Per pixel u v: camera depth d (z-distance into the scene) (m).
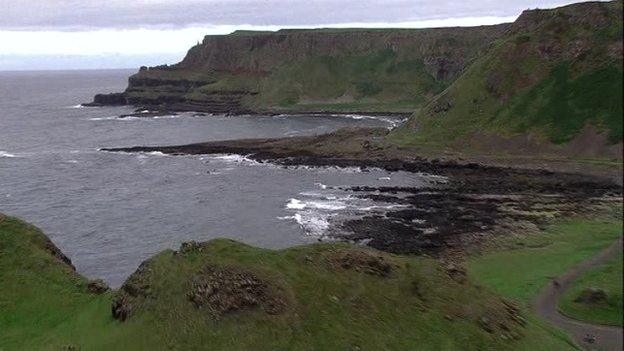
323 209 82.25
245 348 29.25
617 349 29.22
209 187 100.44
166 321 31.31
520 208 74.12
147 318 31.89
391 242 65.00
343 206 83.31
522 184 85.81
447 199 82.75
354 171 107.69
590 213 53.78
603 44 104.44
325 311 31.73
